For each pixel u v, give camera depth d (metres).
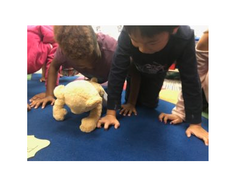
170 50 0.68
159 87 0.96
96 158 0.56
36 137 0.65
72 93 0.65
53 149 0.59
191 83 0.69
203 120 0.85
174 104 1.06
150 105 0.98
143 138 0.67
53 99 0.95
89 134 0.68
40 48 1.12
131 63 0.87
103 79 1.13
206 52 0.86
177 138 0.68
